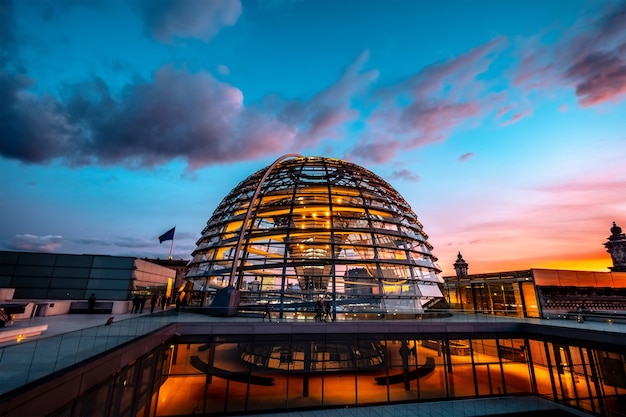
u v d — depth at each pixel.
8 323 16.97
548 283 29.52
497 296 33.34
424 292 27.77
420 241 31.52
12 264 26.75
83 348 11.42
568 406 20.42
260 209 30.22
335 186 31.73
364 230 28.19
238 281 26.72
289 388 19.36
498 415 19.08
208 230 33.78
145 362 15.21
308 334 20.44
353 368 20.25
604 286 32.16
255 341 19.88
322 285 28.86
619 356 18.47
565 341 21.08
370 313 23.66
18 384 7.43
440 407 19.86
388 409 19.38
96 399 10.42
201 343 19.38
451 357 22.00
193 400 18.30
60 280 27.19
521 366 22.98
